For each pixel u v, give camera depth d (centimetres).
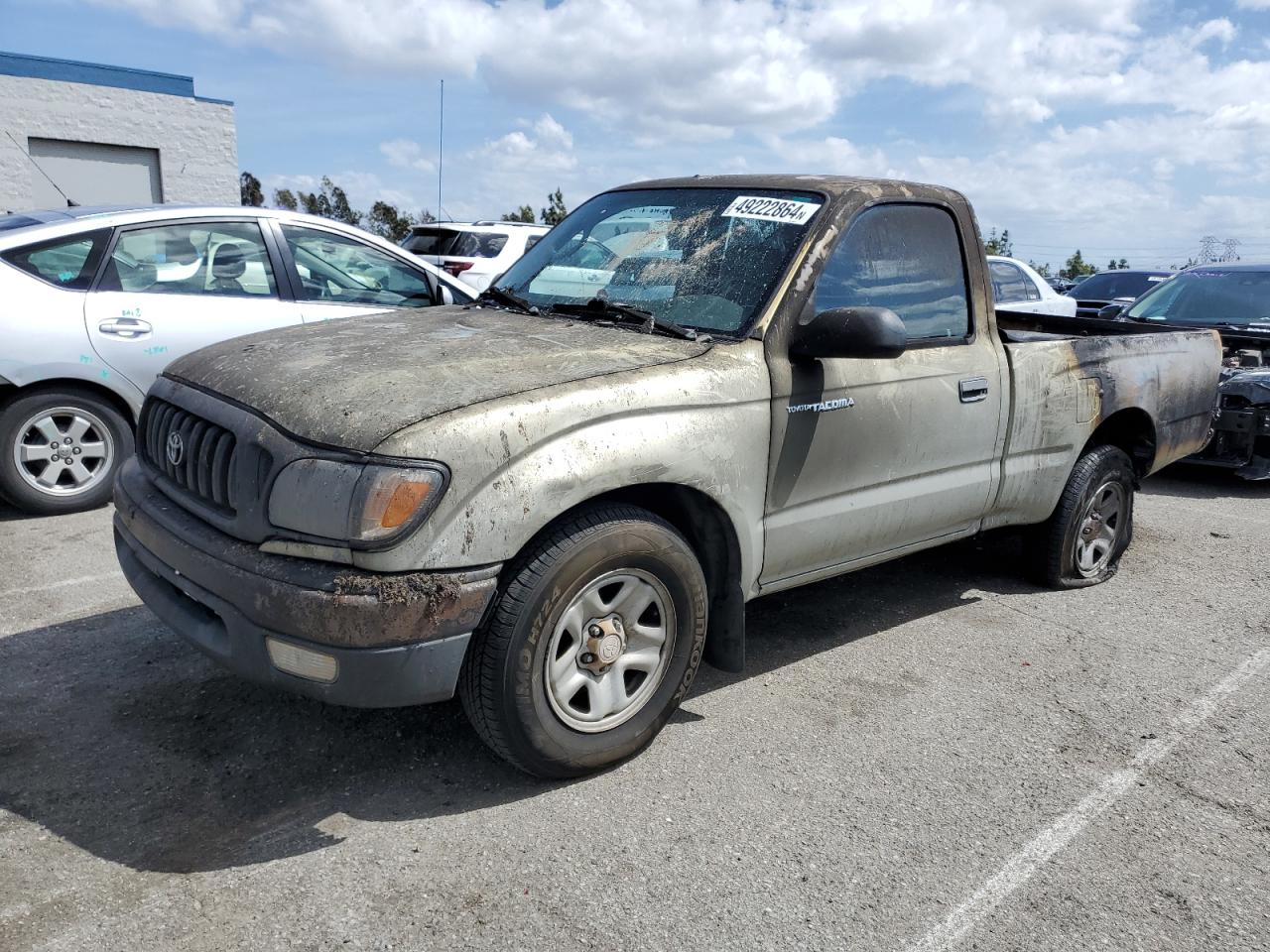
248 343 345
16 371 530
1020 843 287
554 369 296
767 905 255
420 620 257
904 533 395
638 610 308
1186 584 523
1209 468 816
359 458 256
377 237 662
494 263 1280
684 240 382
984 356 413
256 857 265
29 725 328
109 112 1794
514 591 274
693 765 322
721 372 319
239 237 606
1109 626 458
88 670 368
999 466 431
